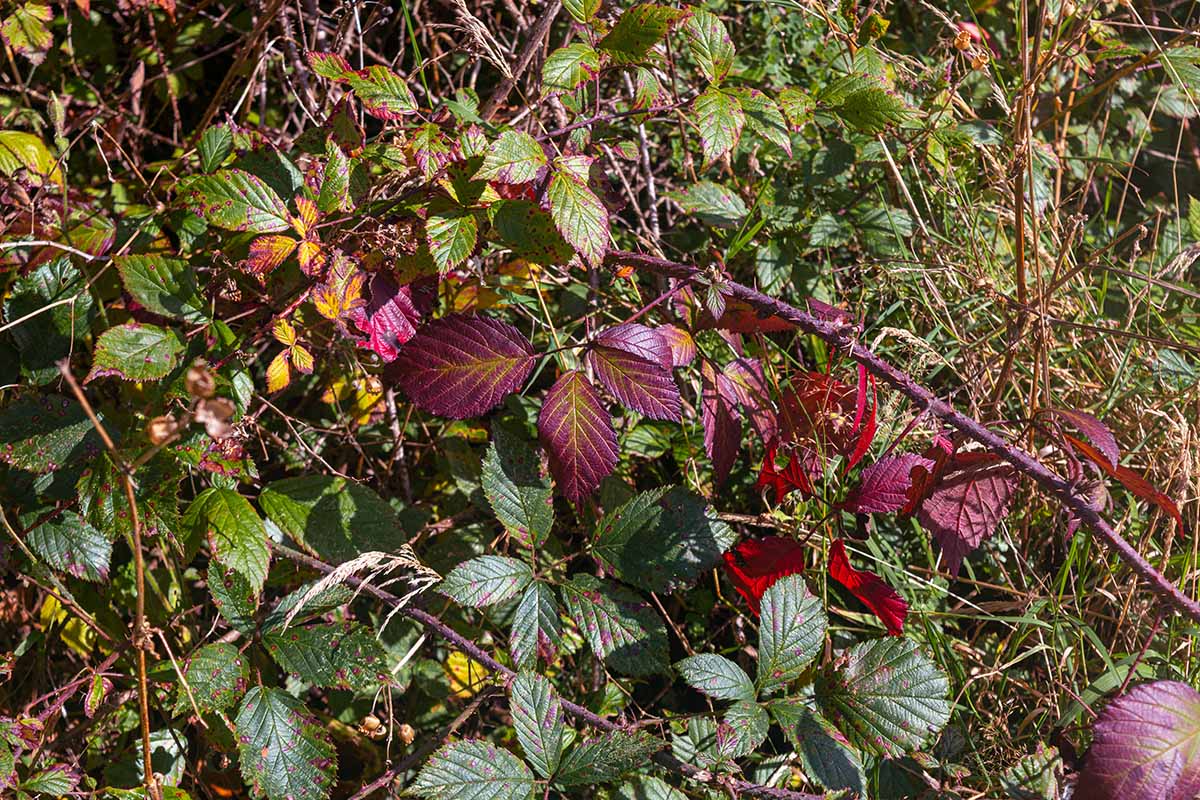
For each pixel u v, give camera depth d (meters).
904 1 3.21
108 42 2.75
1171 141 3.39
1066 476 2.06
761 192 2.37
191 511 1.79
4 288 2.10
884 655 1.83
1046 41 2.62
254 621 1.80
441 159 1.79
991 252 2.63
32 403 1.77
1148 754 1.56
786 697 1.82
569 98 2.00
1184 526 2.29
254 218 1.74
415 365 1.84
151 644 1.61
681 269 1.97
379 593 1.87
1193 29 2.69
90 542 1.80
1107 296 2.80
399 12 2.78
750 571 2.03
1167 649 2.10
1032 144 2.55
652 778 1.70
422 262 1.86
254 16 2.64
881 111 1.95
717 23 1.91
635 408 1.82
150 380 1.85
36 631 2.17
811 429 2.08
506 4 2.56
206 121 2.54
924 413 1.91
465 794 1.60
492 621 2.20
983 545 2.39
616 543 1.92
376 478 2.40
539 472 1.92
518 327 2.55
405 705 2.20
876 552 2.15
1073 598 2.27
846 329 1.98
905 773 1.87
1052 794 1.79
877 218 2.54
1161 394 2.41
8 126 2.54
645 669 1.84
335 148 1.83
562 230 1.71
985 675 2.06
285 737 1.72
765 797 1.71
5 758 1.63
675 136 2.69
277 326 1.86
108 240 2.07
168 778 1.96
